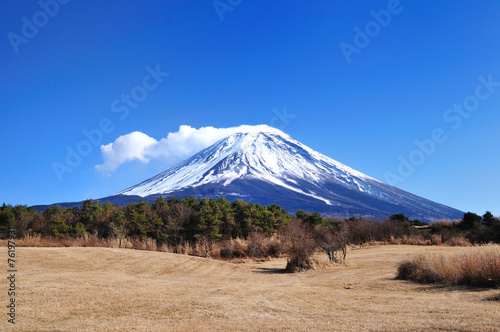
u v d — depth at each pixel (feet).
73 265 40.63
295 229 99.50
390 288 31.58
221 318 19.43
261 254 81.30
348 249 98.17
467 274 31.65
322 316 19.95
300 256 54.90
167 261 50.78
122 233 80.89
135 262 47.14
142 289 28.55
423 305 22.49
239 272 50.62
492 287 28.99
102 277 33.94
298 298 26.18
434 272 34.04
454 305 22.12
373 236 128.88
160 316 19.79
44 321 18.03
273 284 35.42
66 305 21.49
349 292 29.50
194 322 18.48
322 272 50.24
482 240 108.17
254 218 103.55
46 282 28.48
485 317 18.12
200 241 86.28
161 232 86.89
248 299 25.35
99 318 18.99
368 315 19.93
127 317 19.40
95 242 73.92
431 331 15.89
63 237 79.82
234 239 92.02
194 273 45.73
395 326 17.01
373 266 54.08
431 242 118.52
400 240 121.70
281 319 19.22
